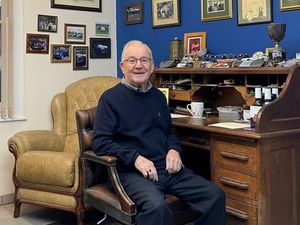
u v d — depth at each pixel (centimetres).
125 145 216
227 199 222
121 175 209
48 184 276
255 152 204
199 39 310
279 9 259
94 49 375
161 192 199
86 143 231
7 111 330
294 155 215
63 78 356
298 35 250
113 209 205
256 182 204
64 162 266
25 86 336
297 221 218
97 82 345
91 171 229
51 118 351
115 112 217
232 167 218
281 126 208
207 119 260
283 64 228
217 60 275
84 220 280
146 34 360
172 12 332
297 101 214
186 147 270
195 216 213
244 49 281
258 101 228
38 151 288
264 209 205
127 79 223
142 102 223
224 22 293
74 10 359
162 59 345
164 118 231
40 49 341
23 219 295
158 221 183
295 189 216
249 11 276
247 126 223
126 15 378
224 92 283
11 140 297
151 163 205
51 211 312
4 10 322
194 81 287
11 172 334
